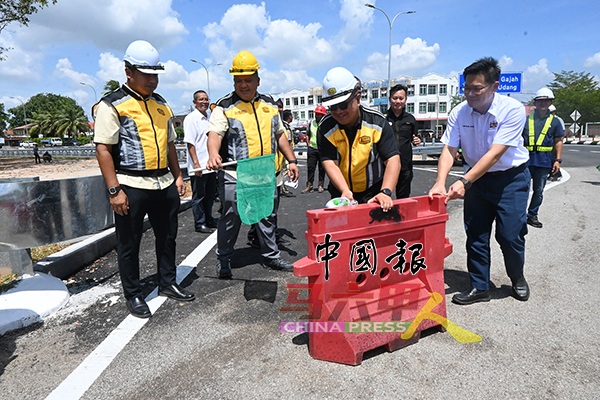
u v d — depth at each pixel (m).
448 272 3.57
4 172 21.56
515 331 2.44
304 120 81.00
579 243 4.30
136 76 2.64
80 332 2.57
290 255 4.18
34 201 2.88
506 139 2.52
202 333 2.51
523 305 2.82
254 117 3.41
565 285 3.17
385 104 65.94
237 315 2.76
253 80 3.28
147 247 4.55
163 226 3.00
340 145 2.58
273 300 3.01
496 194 2.74
